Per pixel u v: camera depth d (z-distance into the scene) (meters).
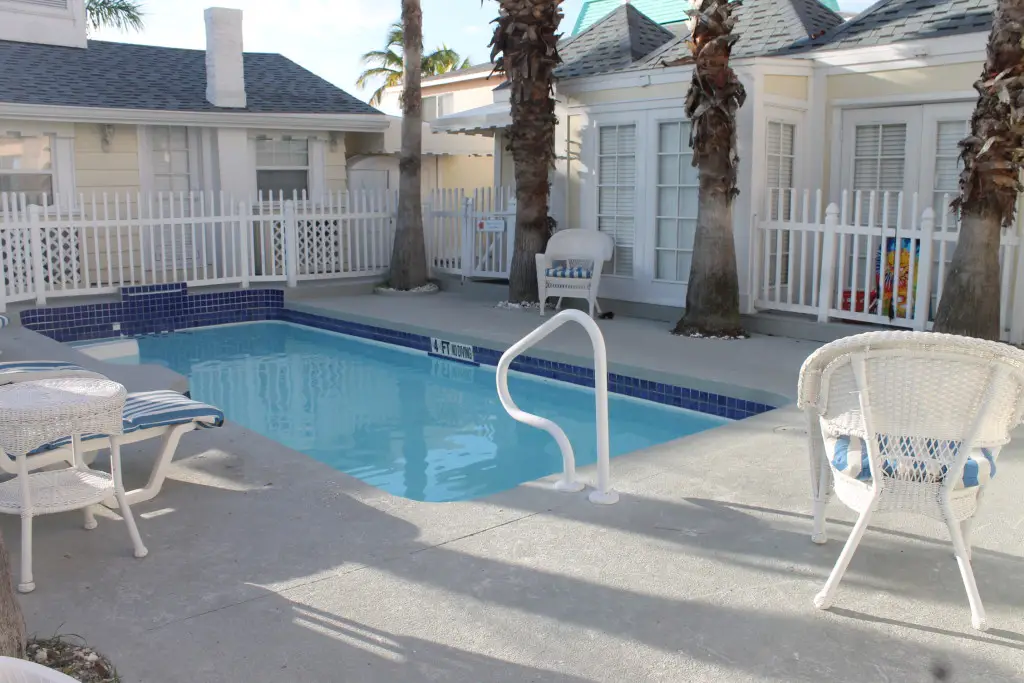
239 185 15.07
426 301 12.15
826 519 4.07
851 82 9.43
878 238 9.38
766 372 7.36
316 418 7.56
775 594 3.34
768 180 9.45
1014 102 6.75
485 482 5.91
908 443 3.11
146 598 3.35
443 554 3.74
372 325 10.77
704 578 3.48
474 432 7.09
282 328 12.06
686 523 4.05
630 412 7.56
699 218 9.02
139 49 16.09
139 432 4.32
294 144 15.78
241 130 14.95
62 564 3.66
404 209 13.02
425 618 3.19
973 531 3.92
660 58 10.22
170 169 14.51
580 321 4.25
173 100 14.38
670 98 9.90
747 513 4.16
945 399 2.97
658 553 3.72
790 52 9.89
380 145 16.94
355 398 8.22
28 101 12.72
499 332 9.52
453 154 19.33
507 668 2.86
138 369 7.09
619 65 10.94
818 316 8.91
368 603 3.30
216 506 4.34
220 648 2.98
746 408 6.86
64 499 3.57
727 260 8.95
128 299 11.34
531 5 10.50
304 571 3.59
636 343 8.75
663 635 3.05
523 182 11.11
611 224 10.90
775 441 5.36
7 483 3.75
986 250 7.10
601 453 4.34
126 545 3.86
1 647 2.60
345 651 2.96
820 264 9.84
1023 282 7.68
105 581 3.50
